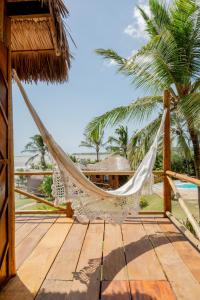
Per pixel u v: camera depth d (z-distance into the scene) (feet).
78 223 12.35
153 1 18.90
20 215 13.88
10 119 7.16
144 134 20.33
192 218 10.10
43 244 9.75
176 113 17.87
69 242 9.93
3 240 6.81
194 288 6.65
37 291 6.61
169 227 11.68
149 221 12.56
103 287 6.75
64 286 6.83
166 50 16.83
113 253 8.88
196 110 15.37
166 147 13.23
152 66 17.28
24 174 12.75
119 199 9.81
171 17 18.71
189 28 17.60
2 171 6.70
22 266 7.97
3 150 6.77
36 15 7.18
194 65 17.97
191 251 9.00
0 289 6.64
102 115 19.99
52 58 9.48
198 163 18.56
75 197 8.79
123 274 7.43
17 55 9.70
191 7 17.26
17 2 7.18
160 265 7.95
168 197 13.25
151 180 11.68
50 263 8.16
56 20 7.08
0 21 6.66
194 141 18.53
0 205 6.60
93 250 9.16
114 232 11.04
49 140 7.98
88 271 7.62
